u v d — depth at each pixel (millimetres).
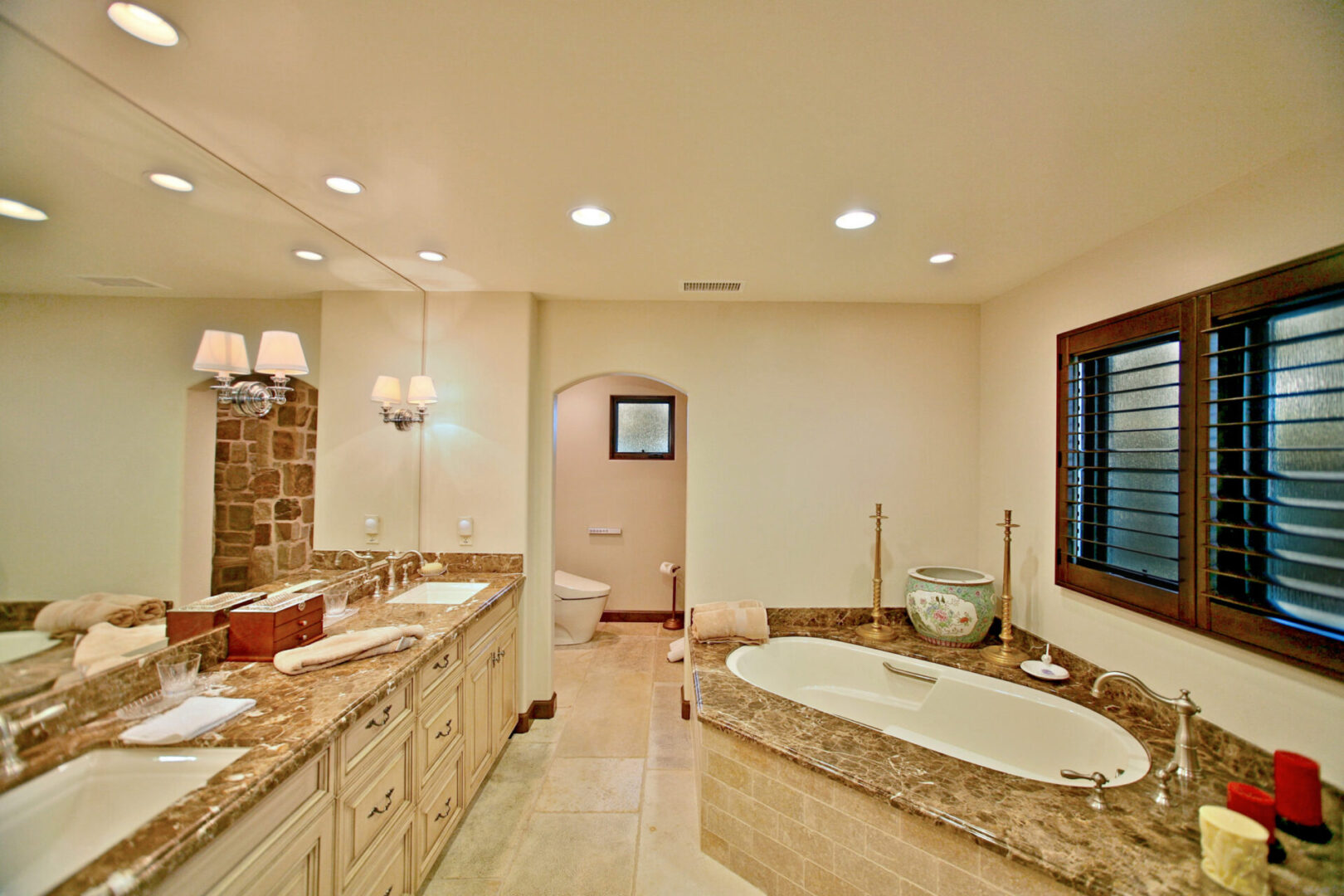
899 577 3084
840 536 3082
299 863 1179
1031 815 1482
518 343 2906
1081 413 2303
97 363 1321
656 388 4930
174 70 1161
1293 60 1108
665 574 4887
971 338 3096
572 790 2426
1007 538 2586
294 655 1598
